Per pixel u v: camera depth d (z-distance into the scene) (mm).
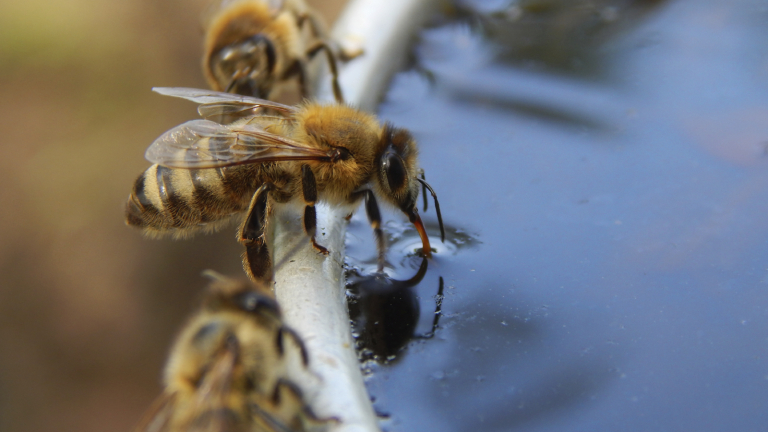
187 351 106
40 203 226
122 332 207
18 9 262
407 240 113
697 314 107
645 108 120
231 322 106
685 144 117
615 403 104
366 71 122
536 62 125
